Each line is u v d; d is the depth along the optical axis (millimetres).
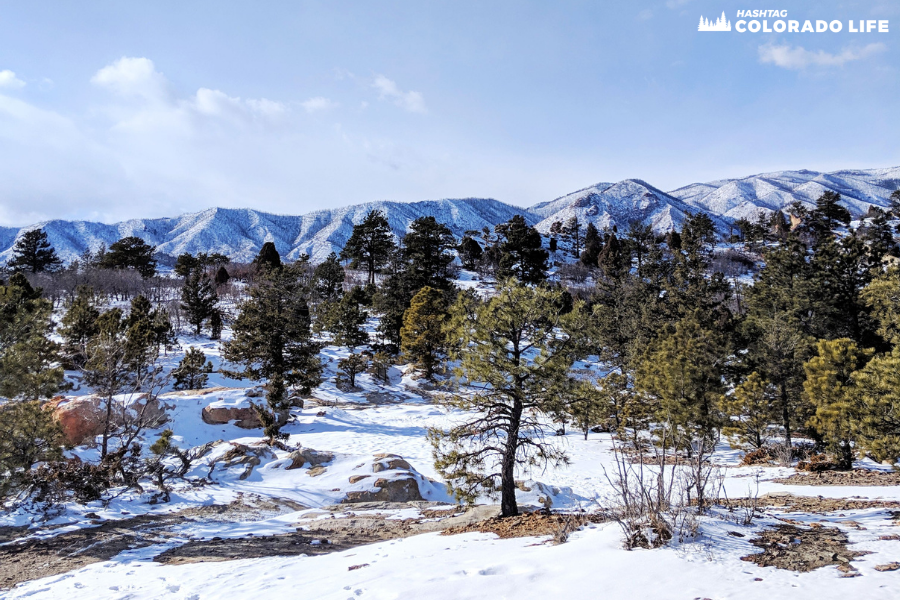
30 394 14484
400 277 69375
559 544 7969
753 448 25906
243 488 18062
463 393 14320
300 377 34812
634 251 110812
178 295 84500
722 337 30359
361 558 8953
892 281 25984
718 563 6113
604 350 47781
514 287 14125
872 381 15555
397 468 20000
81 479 15102
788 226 122188
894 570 5578
